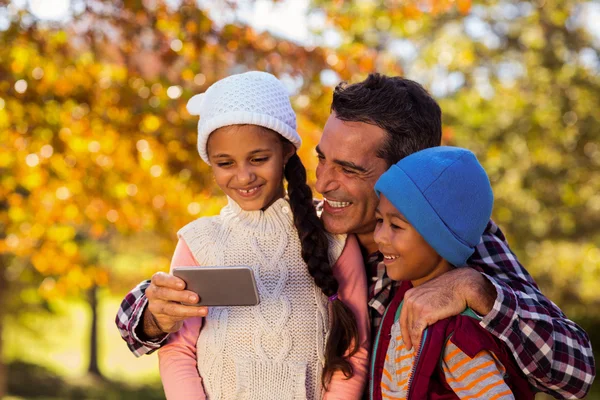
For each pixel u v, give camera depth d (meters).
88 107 6.04
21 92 5.89
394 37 8.59
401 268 2.00
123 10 5.95
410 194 1.93
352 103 2.16
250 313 2.12
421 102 2.21
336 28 6.75
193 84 6.04
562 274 11.26
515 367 1.96
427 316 1.88
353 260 2.23
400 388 1.95
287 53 6.09
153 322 2.05
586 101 10.37
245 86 2.14
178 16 5.95
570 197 10.20
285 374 2.09
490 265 2.16
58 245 7.07
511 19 10.82
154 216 6.42
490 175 9.92
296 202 2.17
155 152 6.09
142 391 19.75
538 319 1.93
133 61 6.09
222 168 2.16
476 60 10.30
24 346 21.95
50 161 6.20
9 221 6.89
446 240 1.93
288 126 2.18
